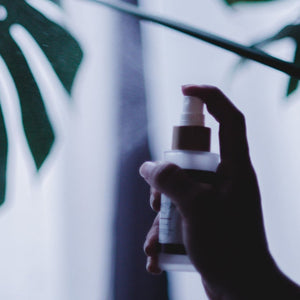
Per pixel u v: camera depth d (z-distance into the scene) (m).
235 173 0.54
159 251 0.59
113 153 0.99
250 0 0.72
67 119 0.96
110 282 0.98
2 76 0.63
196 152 0.56
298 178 1.02
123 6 0.59
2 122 0.62
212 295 0.56
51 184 1.00
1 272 0.96
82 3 0.96
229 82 0.77
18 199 0.97
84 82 0.98
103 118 0.99
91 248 1.00
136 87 0.99
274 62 0.55
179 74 1.02
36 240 0.98
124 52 0.99
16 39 0.64
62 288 0.98
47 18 0.64
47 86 0.63
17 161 0.94
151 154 0.99
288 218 1.01
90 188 1.00
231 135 0.55
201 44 1.01
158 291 0.96
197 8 1.02
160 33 1.02
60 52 0.64
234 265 0.52
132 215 0.97
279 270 0.53
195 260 0.52
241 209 0.52
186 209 0.52
